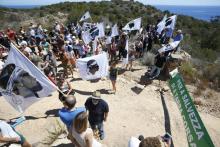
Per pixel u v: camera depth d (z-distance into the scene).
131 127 11.00
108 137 9.95
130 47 19.64
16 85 8.69
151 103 13.49
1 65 11.34
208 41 42.88
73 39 18.22
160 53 15.77
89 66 12.91
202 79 18.45
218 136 12.05
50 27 33.31
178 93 10.61
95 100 8.37
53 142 8.73
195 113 9.00
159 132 11.11
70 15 44.75
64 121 6.45
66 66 14.64
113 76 13.54
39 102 11.80
